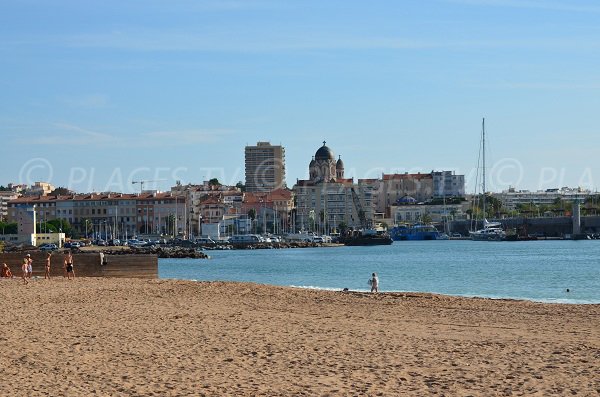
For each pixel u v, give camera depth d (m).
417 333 37.88
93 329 38.91
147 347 33.16
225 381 26.25
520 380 26.05
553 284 91.69
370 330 38.94
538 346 33.19
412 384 25.62
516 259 161.88
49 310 47.94
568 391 24.36
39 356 30.86
